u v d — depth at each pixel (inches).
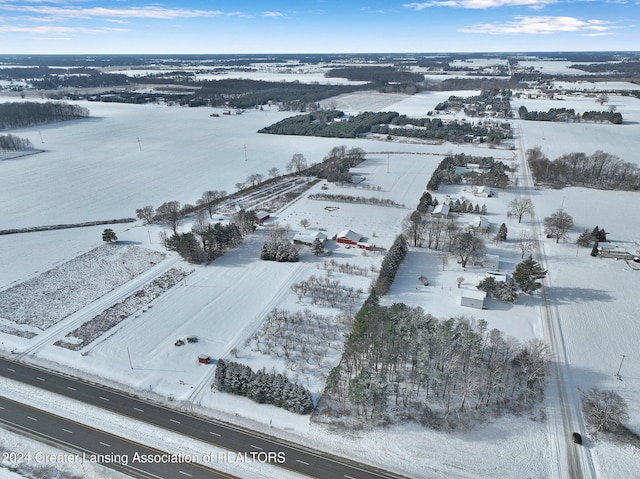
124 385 2687.0
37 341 3073.3
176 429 2386.8
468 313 3344.0
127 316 3356.3
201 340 3075.8
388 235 4778.5
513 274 3617.1
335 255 4343.0
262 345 3029.0
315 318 3304.6
